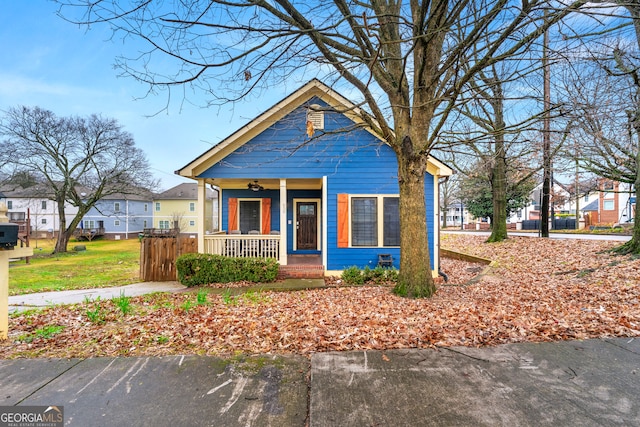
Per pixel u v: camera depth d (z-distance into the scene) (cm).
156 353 325
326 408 227
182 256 876
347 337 360
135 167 2520
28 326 433
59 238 2428
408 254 602
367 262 927
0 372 284
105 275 1338
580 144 911
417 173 588
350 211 928
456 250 1461
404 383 259
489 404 229
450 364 290
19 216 3809
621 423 206
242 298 641
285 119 858
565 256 1006
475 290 676
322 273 919
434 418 214
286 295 688
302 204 1212
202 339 363
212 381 267
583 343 332
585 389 246
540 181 1552
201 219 923
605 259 852
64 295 773
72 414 223
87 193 3509
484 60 468
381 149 927
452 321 409
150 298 672
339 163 930
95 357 316
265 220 1197
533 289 648
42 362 304
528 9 407
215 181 1039
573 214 3506
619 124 813
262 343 349
